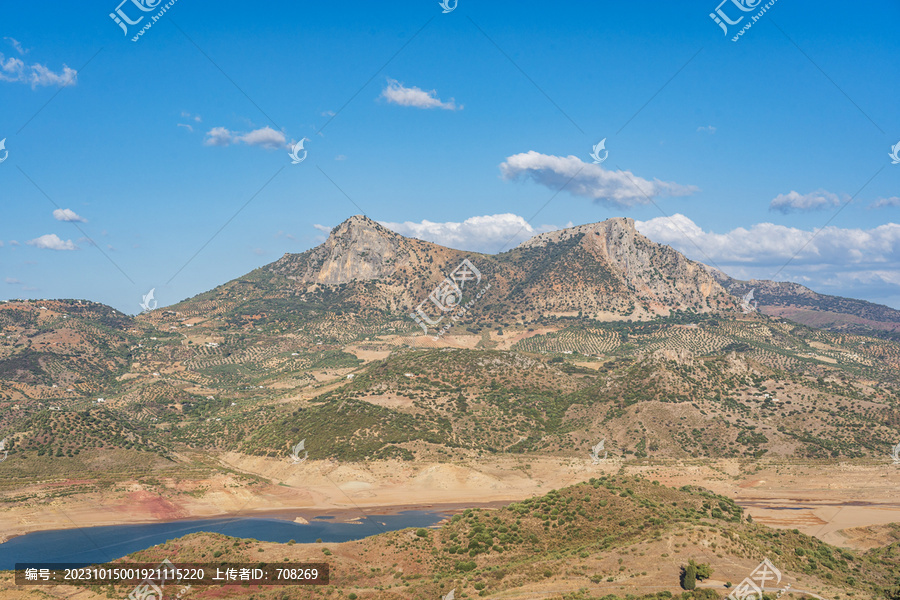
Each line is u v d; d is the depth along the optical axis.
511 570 107.50
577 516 125.12
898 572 114.00
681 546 107.00
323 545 123.44
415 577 111.50
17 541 157.00
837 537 151.88
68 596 113.81
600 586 99.12
